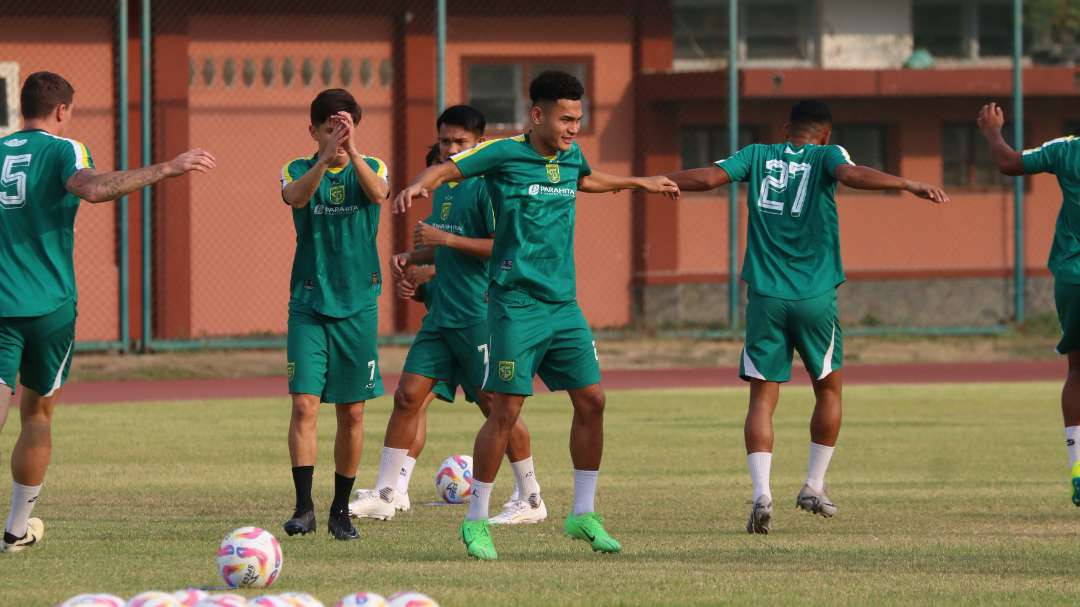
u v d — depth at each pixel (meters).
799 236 26.67
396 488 27.19
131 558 22.09
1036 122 85.69
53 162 22.69
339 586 19.42
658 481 33.38
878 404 53.25
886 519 27.41
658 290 79.44
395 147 75.81
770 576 20.41
